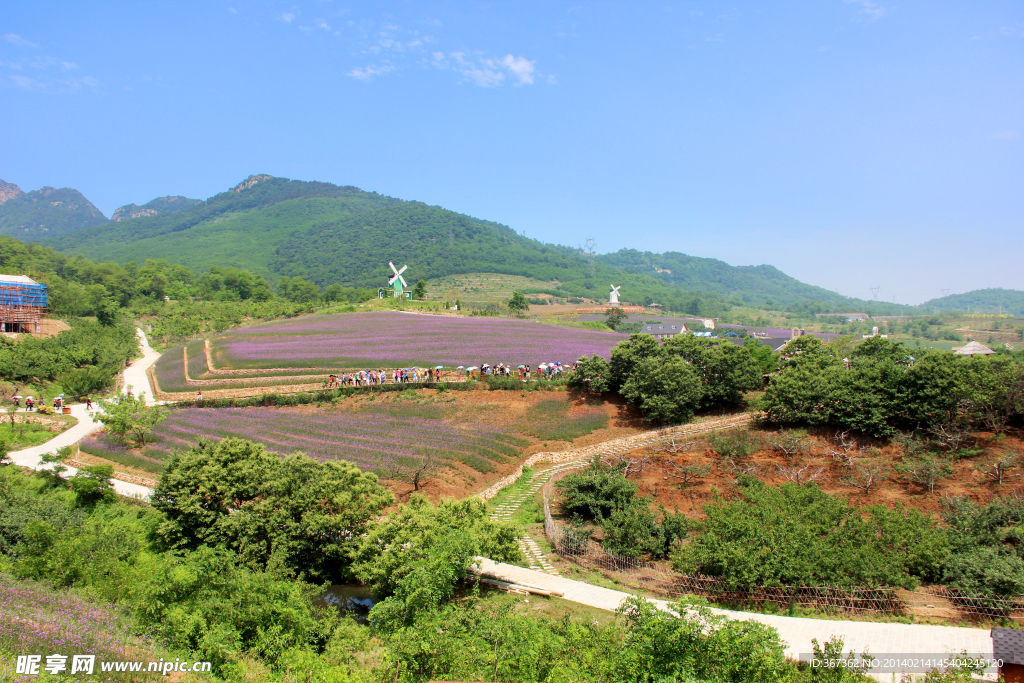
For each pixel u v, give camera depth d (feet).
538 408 176.65
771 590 74.84
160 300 486.79
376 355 234.99
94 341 266.36
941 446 129.70
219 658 57.26
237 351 254.68
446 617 67.87
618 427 166.50
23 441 153.69
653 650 54.29
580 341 266.36
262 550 86.63
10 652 48.37
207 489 92.12
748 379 173.58
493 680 54.39
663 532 93.76
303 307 442.50
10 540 92.94
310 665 57.72
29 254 495.82
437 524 85.05
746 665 52.21
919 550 79.56
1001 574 72.02
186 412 180.96
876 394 142.41
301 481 94.32
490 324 321.93
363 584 90.63
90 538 86.94
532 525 110.42
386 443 149.07
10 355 213.87
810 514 91.71
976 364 137.39
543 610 72.02
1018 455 119.44
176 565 73.72
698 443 146.10
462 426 165.37
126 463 136.87
